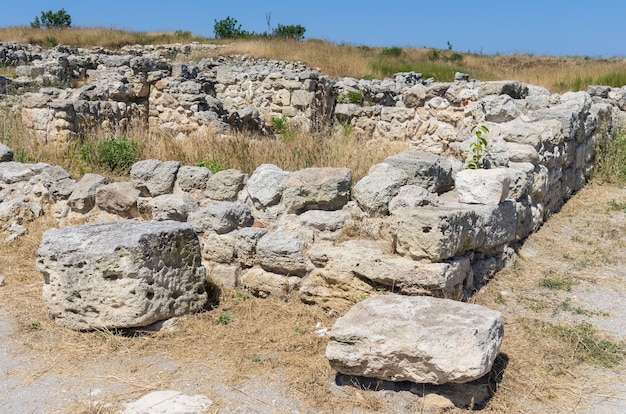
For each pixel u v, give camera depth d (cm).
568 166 840
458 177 567
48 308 490
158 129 1148
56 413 367
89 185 689
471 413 364
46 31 2523
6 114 1105
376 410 366
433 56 3006
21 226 706
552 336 468
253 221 585
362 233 534
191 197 612
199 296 504
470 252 525
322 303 511
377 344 369
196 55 2281
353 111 1331
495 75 2194
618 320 502
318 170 566
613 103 1188
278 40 2608
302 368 417
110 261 455
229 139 848
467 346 354
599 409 375
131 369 421
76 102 1036
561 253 653
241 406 373
